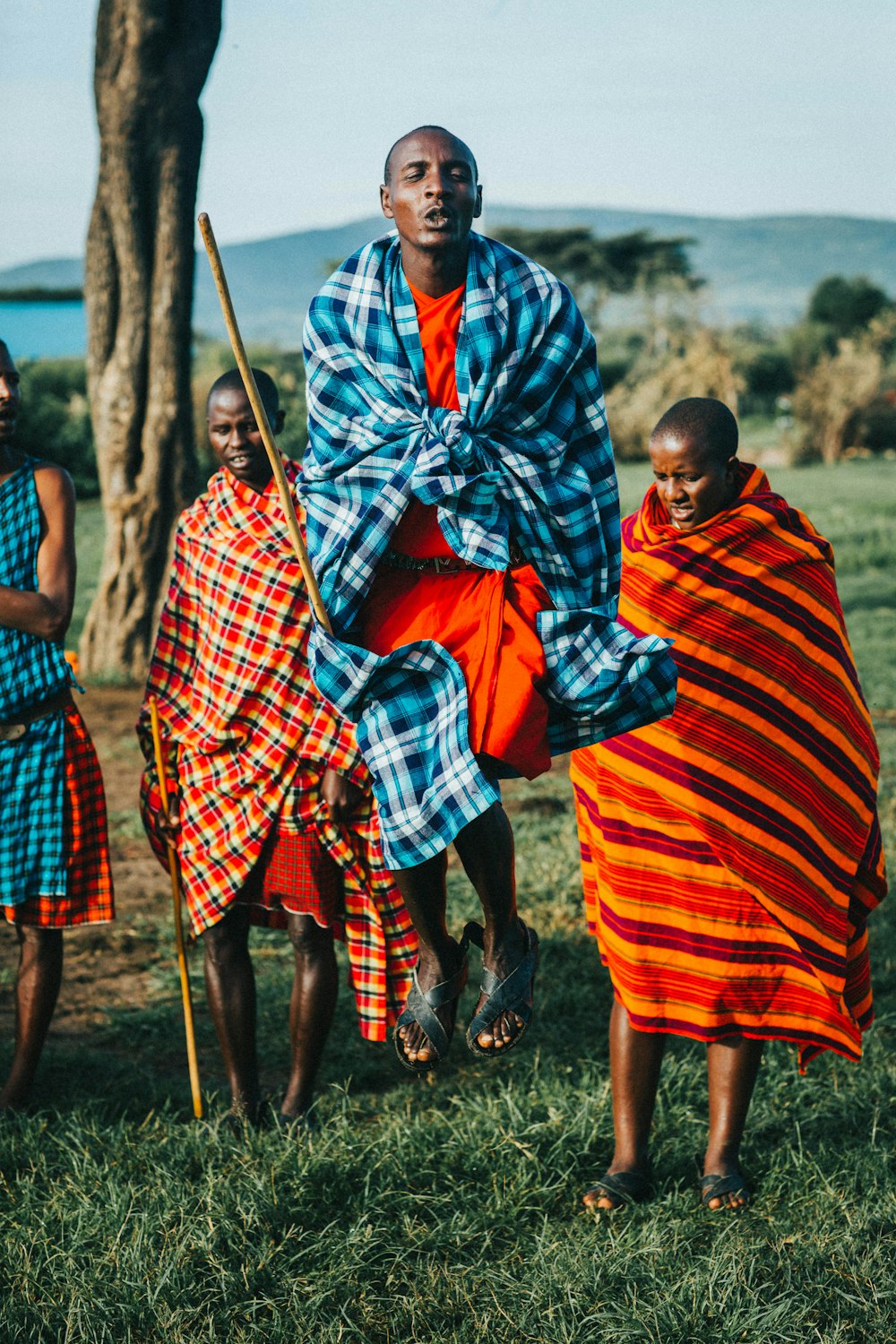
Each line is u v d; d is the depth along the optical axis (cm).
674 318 6159
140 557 1281
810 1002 389
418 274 272
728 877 385
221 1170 398
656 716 279
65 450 3134
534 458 273
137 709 1162
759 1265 352
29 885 441
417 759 267
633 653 272
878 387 4659
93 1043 534
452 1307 340
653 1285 344
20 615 432
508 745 265
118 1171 395
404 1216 377
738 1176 393
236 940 454
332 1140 414
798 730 392
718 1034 390
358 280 277
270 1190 379
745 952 387
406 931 464
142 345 1256
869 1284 345
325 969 448
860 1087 456
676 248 7238
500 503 270
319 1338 323
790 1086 459
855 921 416
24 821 441
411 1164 405
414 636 271
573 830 789
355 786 437
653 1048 396
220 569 446
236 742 445
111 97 1216
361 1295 345
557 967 593
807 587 397
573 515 275
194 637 461
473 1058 507
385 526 266
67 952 638
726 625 390
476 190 272
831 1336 325
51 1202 375
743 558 394
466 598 272
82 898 454
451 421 266
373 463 268
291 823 438
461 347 269
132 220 1233
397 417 270
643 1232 365
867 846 404
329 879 446
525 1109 438
